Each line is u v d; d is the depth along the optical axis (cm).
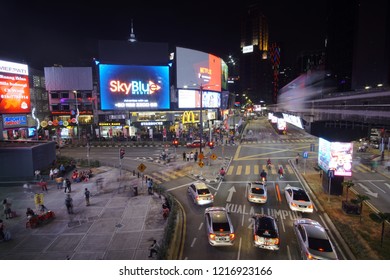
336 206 2234
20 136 5631
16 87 5250
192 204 2358
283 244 1672
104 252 1614
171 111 6738
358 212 2055
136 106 6306
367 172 3284
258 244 1605
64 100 6456
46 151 3491
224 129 7306
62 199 2531
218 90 8219
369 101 1684
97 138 6191
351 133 2334
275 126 8544
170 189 2778
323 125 2497
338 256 1528
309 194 2552
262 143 5681
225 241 1622
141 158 4300
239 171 3400
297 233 1639
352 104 1923
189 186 2602
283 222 1969
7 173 3138
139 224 1978
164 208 2077
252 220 2008
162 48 6444
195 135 6184
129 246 1678
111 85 6119
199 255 1558
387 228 1834
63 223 2022
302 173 3247
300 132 7806
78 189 2823
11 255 1605
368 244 1631
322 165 2659
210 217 1752
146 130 6619
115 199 2497
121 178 3197
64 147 5466
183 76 6806
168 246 1598
